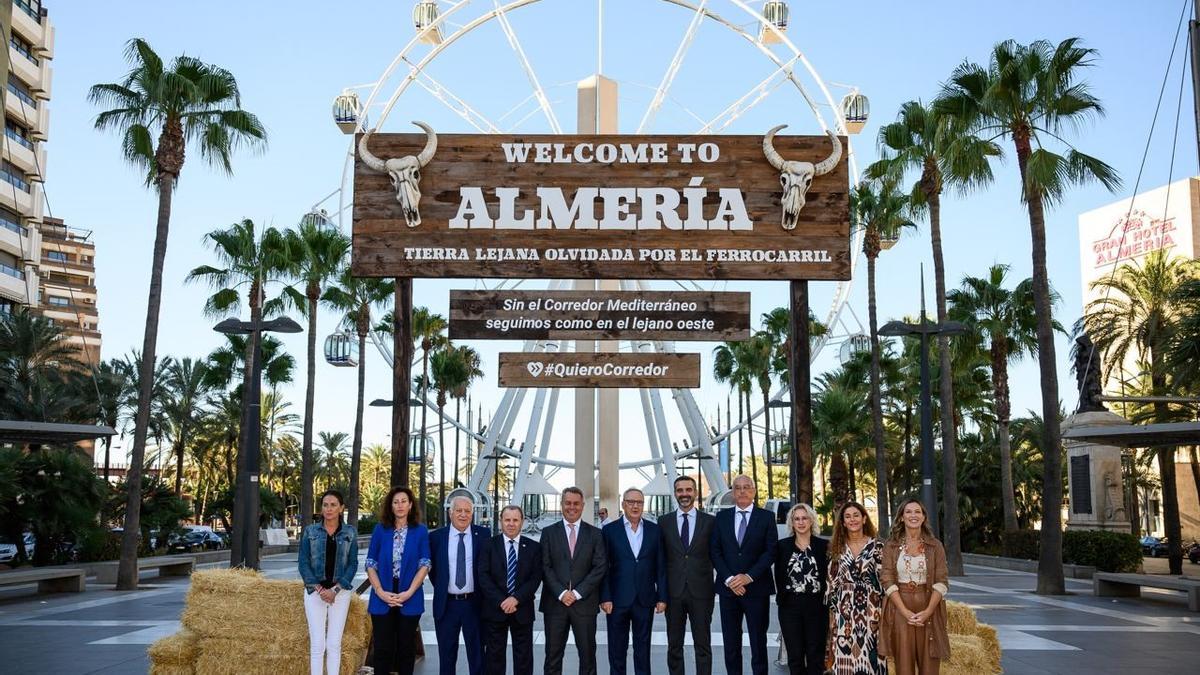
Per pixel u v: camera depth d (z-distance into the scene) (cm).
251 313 4228
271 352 5922
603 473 1903
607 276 1266
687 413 4700
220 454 7225
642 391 4981
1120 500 3381
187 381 5750
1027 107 2575
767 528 998
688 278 1266
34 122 5647
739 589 970
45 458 3494
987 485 4788
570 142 1280
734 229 1266
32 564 3528
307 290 4278
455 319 1275
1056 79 2492
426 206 1278
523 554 974
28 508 3378
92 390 4569
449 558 983
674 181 1276
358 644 1072
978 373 5075
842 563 918
